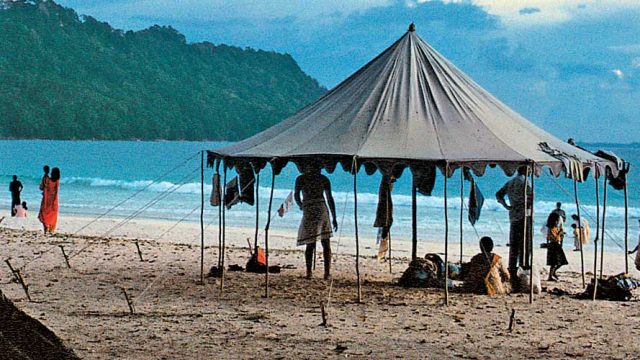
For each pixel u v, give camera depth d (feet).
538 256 74.74
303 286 44.73
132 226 95.35
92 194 155.63
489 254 44.11
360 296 40.50
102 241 68.69
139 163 303.68
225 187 45.21
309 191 46.21
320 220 46.29
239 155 42.04
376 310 38.27
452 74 46.68
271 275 49.19
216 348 29.91
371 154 39.04
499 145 40.52
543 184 203.82
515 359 29.55
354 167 38.55
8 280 45.27
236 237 85.66
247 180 47.03
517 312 38.86
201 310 37.50
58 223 95.20
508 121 44.65
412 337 32.65
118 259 56.13
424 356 29.55
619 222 120.98
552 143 43.91
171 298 40.57
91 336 31.40
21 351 20.03
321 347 30.55
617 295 44.24
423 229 103.19
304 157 39.70
